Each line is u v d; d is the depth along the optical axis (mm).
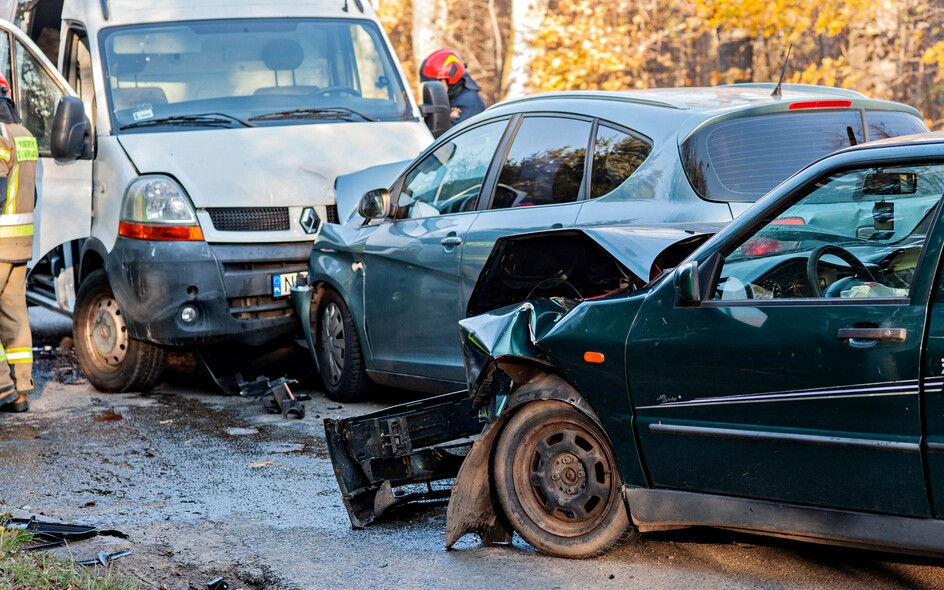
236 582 4566
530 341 4562
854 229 3924
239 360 9008
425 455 5406
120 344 8617
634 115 5934
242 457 6578
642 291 4379
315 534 5125
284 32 9445
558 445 4594
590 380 4406
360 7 9875
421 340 6992
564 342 4449
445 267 6680
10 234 7613
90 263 8953
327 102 9195
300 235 8414
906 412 3664
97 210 8625
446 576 4484
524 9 18984
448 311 6730
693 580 4273
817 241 4000
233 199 8273
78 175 8555
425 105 9594
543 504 4664
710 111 5660
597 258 5109
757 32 17500
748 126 5629
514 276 5266
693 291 4098
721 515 4137
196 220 8195
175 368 9672
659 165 5672
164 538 5090
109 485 6000
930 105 20922
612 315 4375
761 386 3990
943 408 3586
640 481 4348
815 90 6500
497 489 4742
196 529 5227
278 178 8430
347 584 4457
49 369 9648
